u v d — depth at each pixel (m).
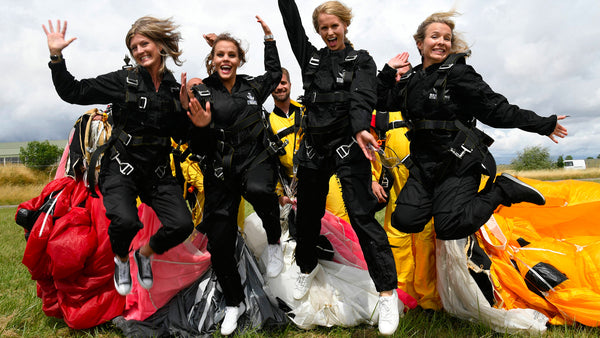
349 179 2.57
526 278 2.93
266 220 2.86
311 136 2.64
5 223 9.45
